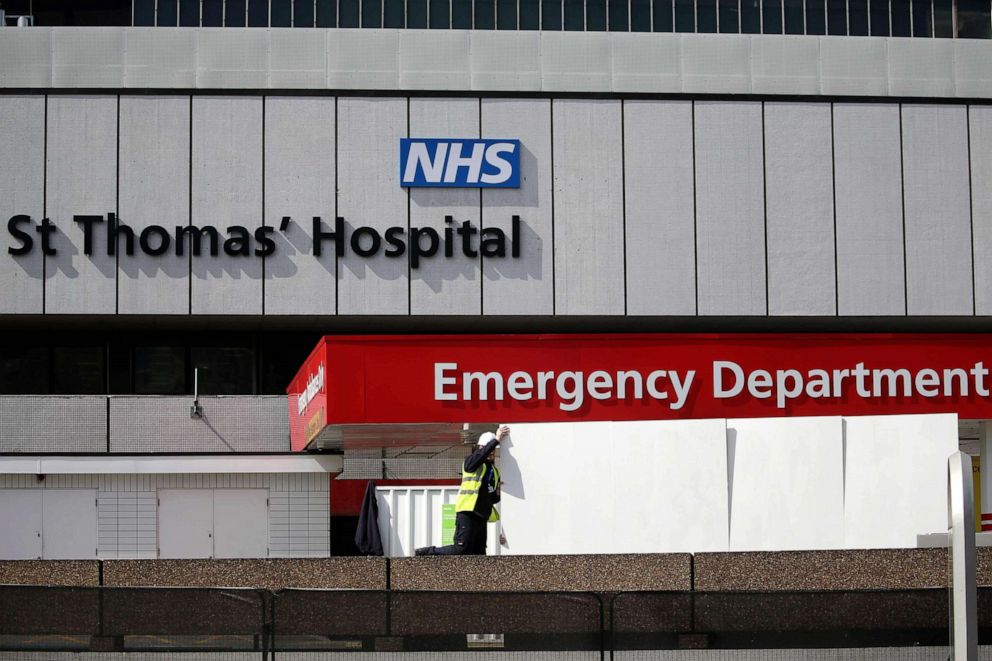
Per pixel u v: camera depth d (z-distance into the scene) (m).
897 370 29.75
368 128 39.56
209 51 40.44
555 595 17.19
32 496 36.25
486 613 17.19
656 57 41.28
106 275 38.72
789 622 17.22
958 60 42.25
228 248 38.91
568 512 22.48
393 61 40.69
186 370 41.72
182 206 39.03
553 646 17.14
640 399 29.14
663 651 17.09
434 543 29.95
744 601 17.27
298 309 39.03
